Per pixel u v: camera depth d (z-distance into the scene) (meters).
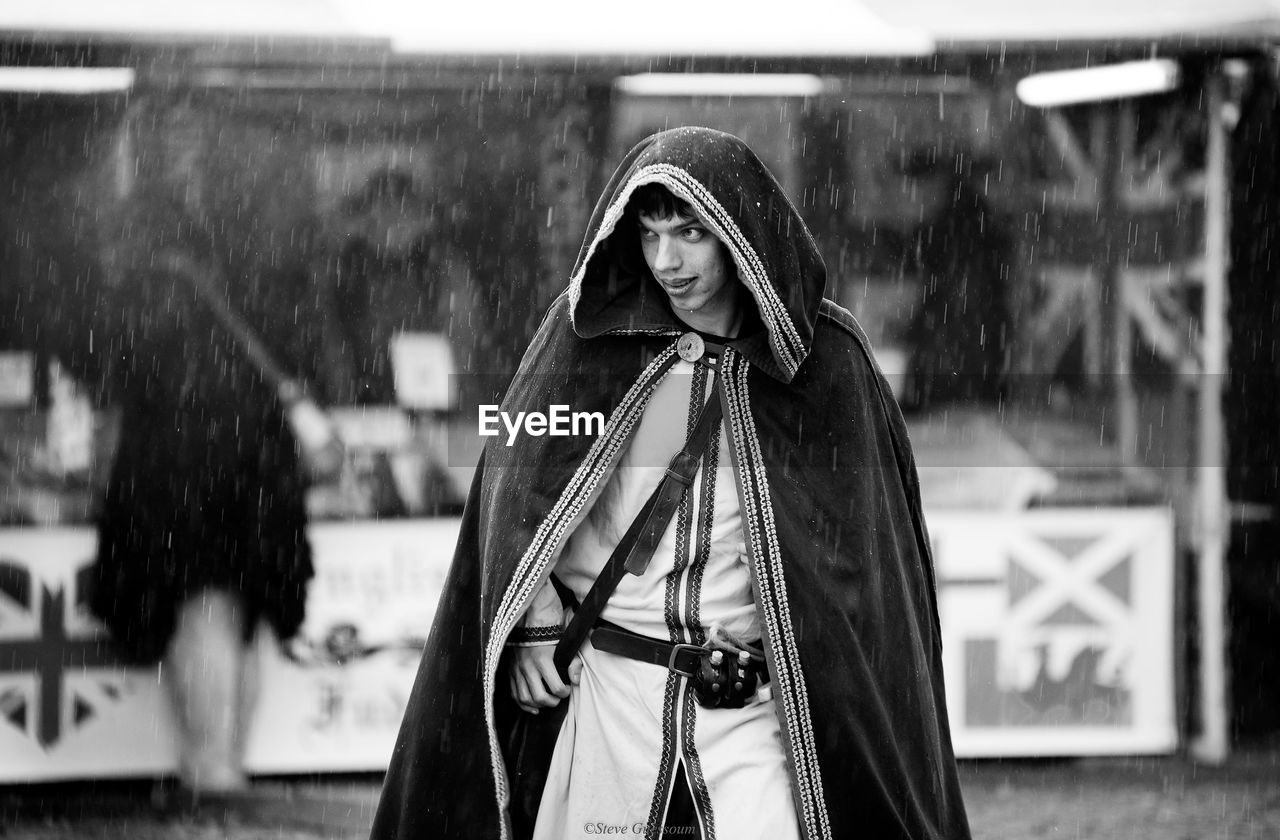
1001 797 8.35
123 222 9.72
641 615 4.29
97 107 9.75
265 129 9.91
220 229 9.83
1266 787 8.55
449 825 4.54
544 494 4.30
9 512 8.55
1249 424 9.81
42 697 8.34
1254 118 9.95
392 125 10.02
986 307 10.20
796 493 4.29
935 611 4.76
